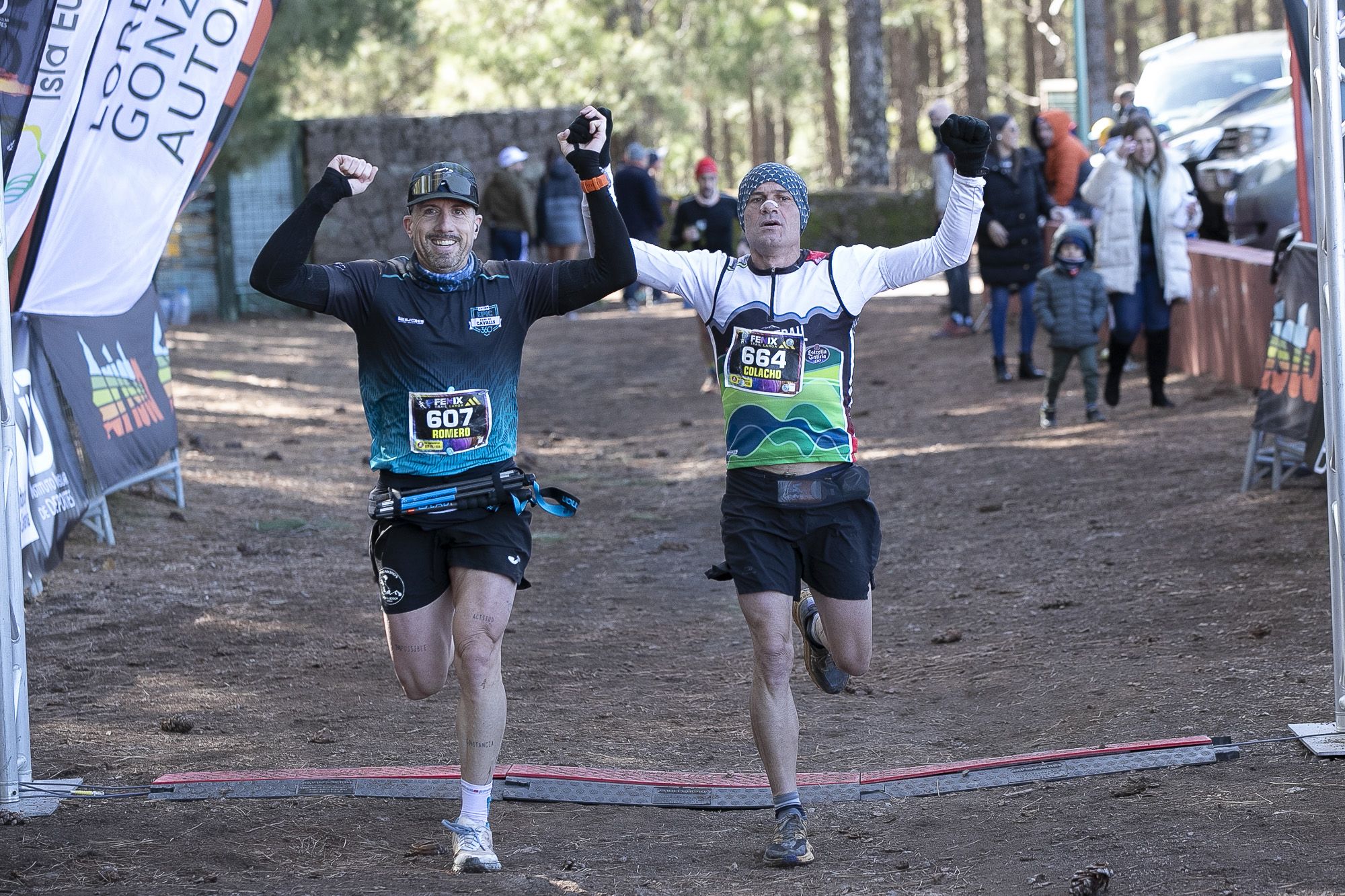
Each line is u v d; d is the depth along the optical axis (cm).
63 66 1205
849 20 4544
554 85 4791
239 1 1341
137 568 1309
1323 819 670
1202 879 605
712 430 2103
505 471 692
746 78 5338
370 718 937
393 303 679
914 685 1003
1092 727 863
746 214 701
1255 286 1844
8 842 692
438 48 5116
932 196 4266
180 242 3816
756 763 859
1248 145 2298
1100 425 1800
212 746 874
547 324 3559
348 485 1731
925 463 1714
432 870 665
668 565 1382
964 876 644
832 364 700
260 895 614
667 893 636
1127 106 2970
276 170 3928
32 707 951
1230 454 1545
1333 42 812
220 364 2794
